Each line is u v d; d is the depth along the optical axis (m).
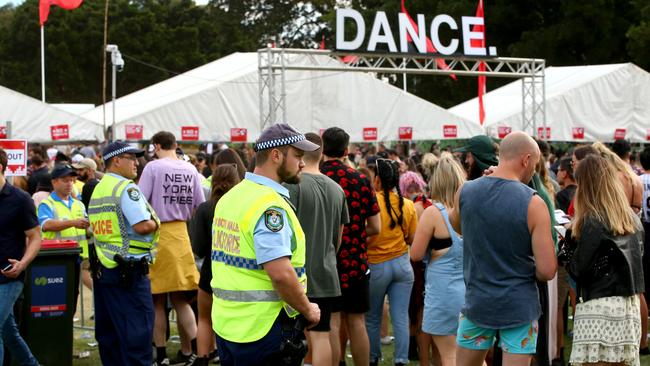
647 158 8.13
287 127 4.39
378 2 52.53
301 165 4.41
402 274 6.90
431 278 6.31
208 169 13.57
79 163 9.61
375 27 21.45
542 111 24.42
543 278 4.84
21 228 6.20
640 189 7.21
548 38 41.28
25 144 8.03
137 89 64.12
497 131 25.16
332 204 5.96
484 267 4.94
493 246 4.90
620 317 5.45
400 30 21.73
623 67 27.05
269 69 21.03
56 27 63.06
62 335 7.16
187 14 68.69
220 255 4.35
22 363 6.69
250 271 4.21
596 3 40.41
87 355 8.24
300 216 5.83
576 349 5.55
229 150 7.80
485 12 43.84
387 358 8.01
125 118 21.97
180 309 7.84
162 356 7.69
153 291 7.61
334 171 6.43
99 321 6.84
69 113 20.98
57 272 7.15
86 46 62.88
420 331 7.41
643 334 7.83
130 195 6.60
